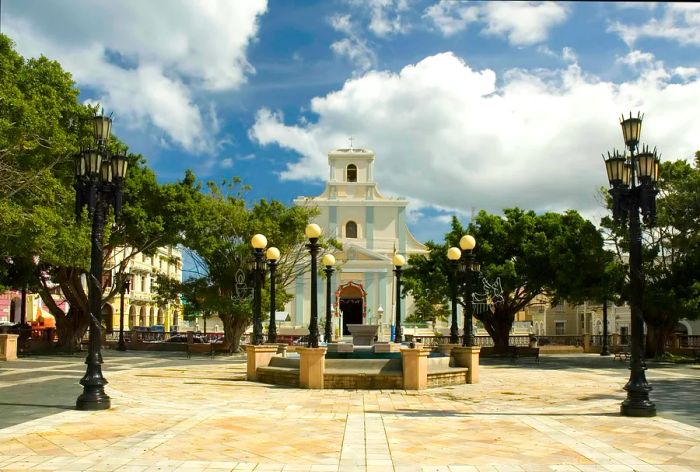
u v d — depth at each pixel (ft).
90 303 40.88
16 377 61.21
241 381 60.08
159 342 127.85
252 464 25.67
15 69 71.00
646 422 36.58
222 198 120.47
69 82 81.20
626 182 41.91
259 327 63.62
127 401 43.78
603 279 105.70
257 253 64.85
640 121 41.47
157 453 27.40
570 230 117.70
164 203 107.04
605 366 91.86
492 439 31.07
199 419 36.09
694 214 100.94
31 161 69.10
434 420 36.73
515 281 117.80
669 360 104.42
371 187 202.90
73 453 27.32
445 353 69.51
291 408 41.47
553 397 50.26
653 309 101.09
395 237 200.34
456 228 126.72
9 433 31.53
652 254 102.89
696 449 29.01
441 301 127.75
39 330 121.19
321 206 199.31
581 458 27.09
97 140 42.50
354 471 24.71
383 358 59.52
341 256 196.95
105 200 42.29
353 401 45.70
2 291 96.22
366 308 194.90
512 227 120.88
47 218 68.08
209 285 117.80
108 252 111.14
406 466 25.53
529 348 114.93
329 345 63.82
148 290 217.77
